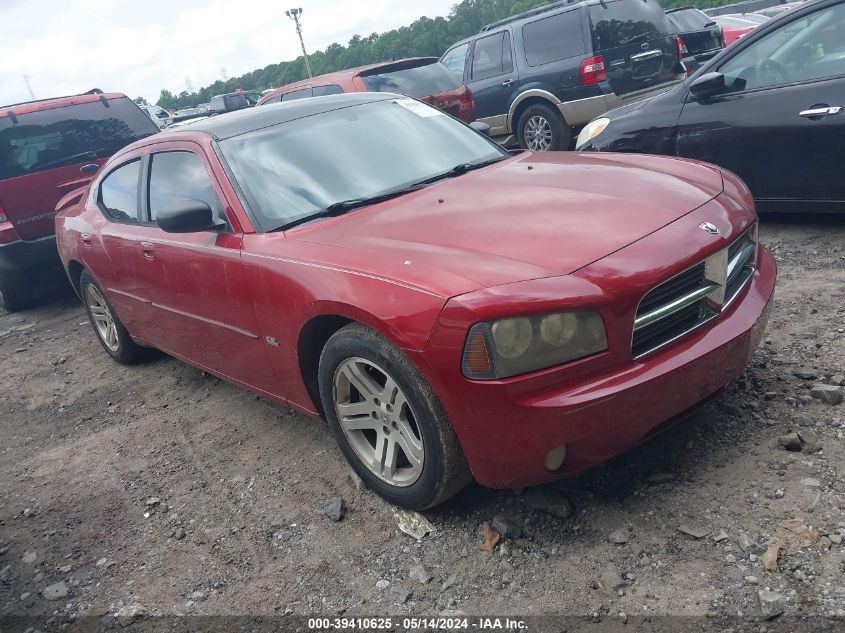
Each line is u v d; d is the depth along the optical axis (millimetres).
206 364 4180
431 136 4086
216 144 3797
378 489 3057
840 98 4746
